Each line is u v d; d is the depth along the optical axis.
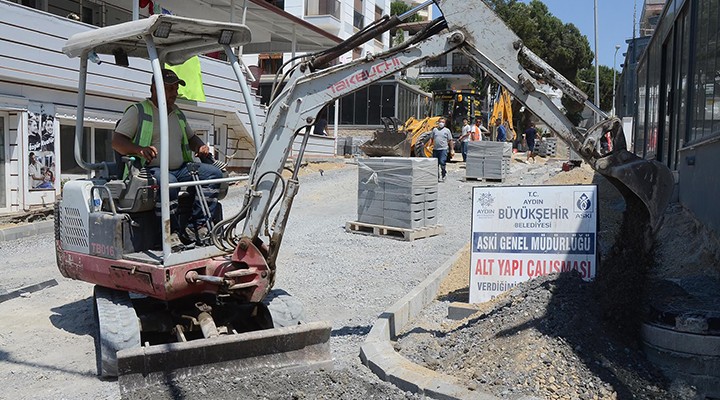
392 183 11.45
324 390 4.68
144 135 5.74
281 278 8.76
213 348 4.72
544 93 5.24
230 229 5.61
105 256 5.66
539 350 4.78
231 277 5.29
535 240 6.70
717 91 8.81
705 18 9.97
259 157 5.65
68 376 5.38
